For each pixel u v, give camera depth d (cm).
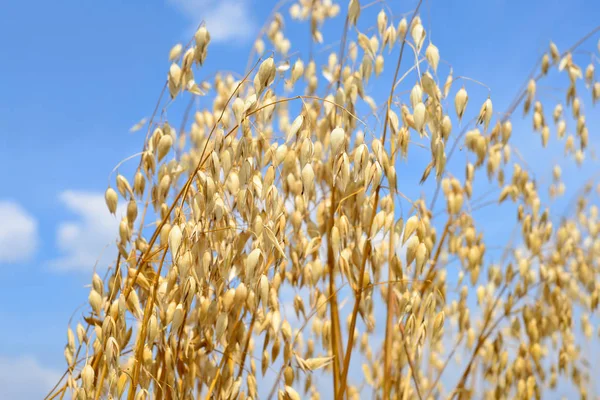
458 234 116
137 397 81
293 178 95
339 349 93
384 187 85
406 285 90
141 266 83
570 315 124
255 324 93
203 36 90
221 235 85
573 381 129
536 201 120
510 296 115
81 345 86
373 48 97
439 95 84
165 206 92
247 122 80
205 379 89
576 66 117
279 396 86
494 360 115
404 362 103
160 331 84
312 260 98
